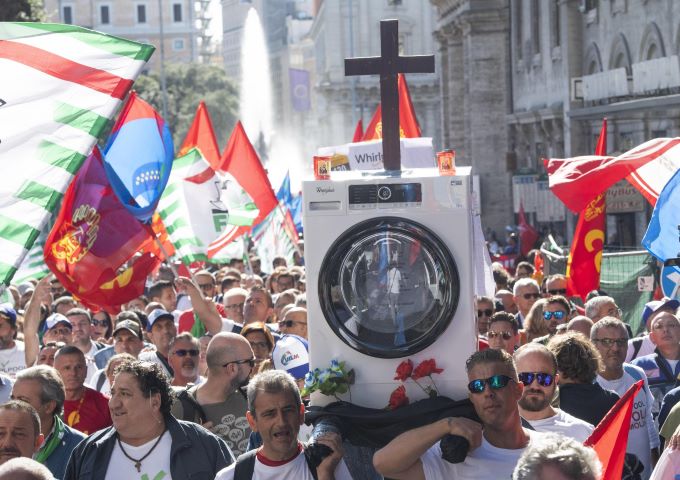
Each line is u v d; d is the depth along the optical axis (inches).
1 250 323.9
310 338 281.0
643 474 387.9
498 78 2517.2
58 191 327.6
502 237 2524.6
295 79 7135.8
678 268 479.8
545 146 2247.8
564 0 1972.2
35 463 226.2
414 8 5393.7
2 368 482.3
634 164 543.2
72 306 658.2
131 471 305.1
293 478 279.7
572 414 361.7
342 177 281.7
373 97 5438.0
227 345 358.6
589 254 620.4
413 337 278.4
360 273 279.0
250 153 792.9
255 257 1073.5
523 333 532.7
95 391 403.5
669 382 441.7
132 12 7017.7
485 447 274.1
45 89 332.2
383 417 275.7
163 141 500.1
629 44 1683.1
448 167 281.6
